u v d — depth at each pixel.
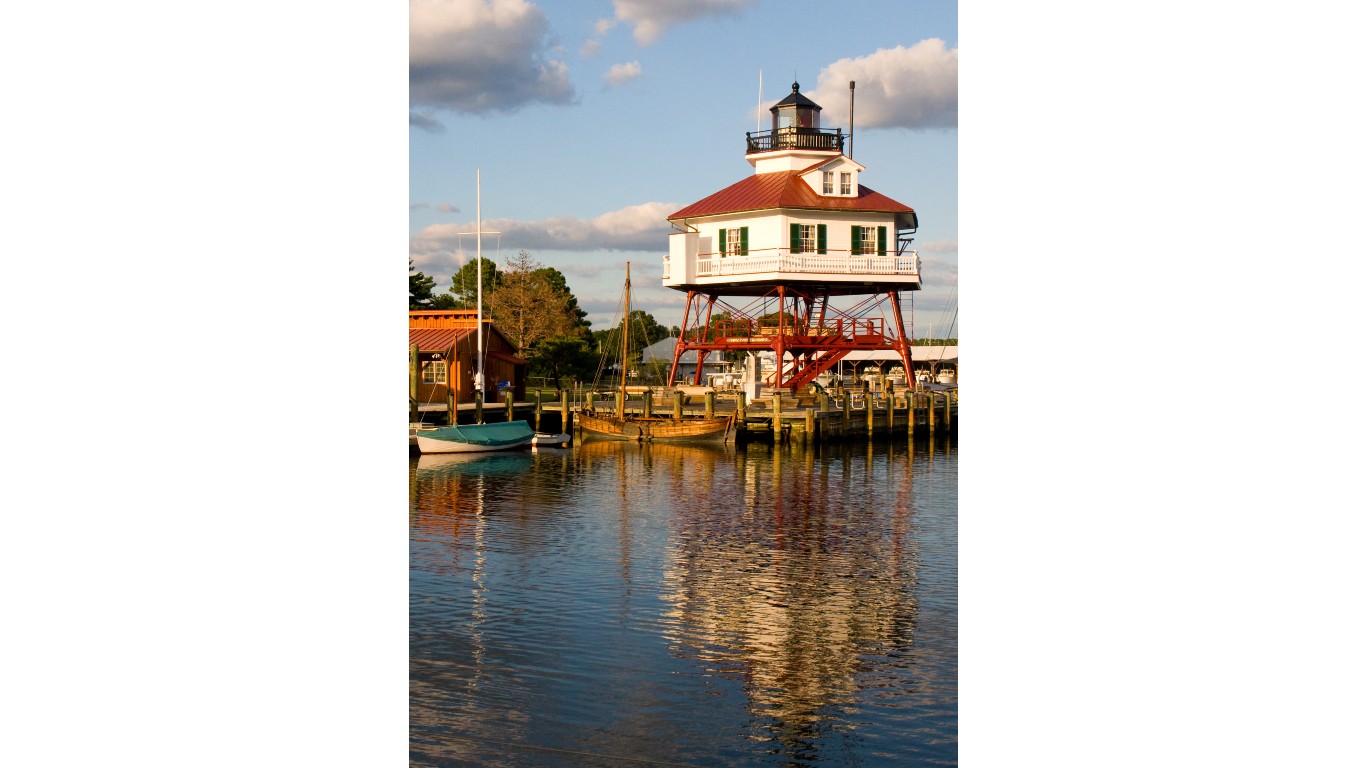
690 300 62.59
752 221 58.56
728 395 65.06
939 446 53.91
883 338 60.19
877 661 16.95
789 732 13.98
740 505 33.81
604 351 81.31
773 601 20.83
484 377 60.41
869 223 59.16
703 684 15.80
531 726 14.11
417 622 19.05
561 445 53.22
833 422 54.81
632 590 21.70
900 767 12.95
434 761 12.98
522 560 24.78
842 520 30.97
